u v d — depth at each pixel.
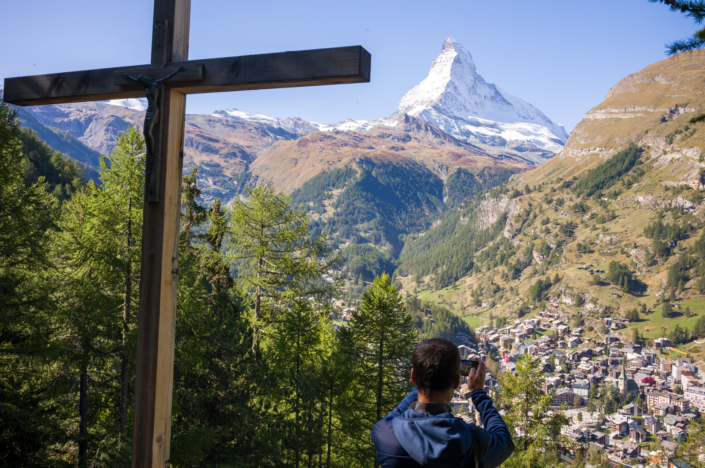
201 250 16.86
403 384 17.94
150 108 2.66
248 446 13.61
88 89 2.95
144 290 2.72
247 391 13.49
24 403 9.67
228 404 12.98
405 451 1.60
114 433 12.35
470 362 1.95
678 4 4.74
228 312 13.87
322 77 2.39
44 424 9.86
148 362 2.68
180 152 2.80
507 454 1.67
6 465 9.02
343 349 18.23
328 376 17.33
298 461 15.93
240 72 2.56
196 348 12.87
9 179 9.71
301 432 15.45
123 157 11.66
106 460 11.70
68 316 11.27
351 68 2.34
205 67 2.61
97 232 11.71
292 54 2.44
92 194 11.95
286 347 17.17
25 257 9.98
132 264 11.90
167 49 2.75
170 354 2.74
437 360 1.68
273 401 15.75
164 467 2.71
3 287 9.41
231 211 17.12
